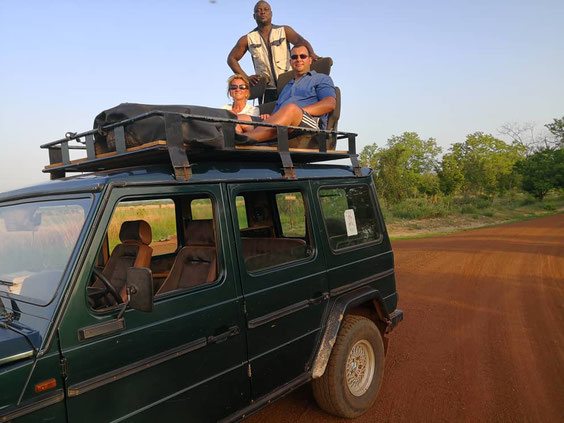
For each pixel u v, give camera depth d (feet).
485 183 133.18
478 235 58.44
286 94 16.58
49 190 8.46
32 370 6.42
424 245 48.73
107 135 9.43
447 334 19.36
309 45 19.70
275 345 10.16
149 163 10.19
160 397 7.98
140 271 6.95
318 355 11.19
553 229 63.26
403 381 14.82
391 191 101.65
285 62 20.48
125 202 11.18
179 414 8.28
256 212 14.14
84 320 7.04
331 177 12.55
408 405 13.20
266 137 11.66
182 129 8.47
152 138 8.67
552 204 120.78
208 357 8.76
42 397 6.51
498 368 15.61
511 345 17.80
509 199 135.44
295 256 11.09
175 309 8.27
